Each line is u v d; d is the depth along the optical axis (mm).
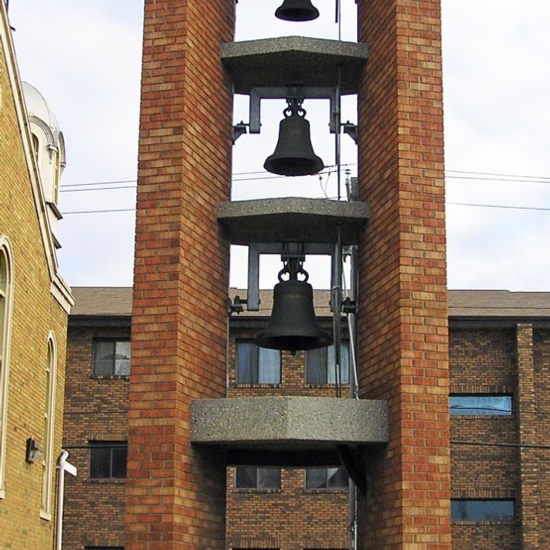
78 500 39000
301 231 14891
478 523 38500
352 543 15297
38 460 26906
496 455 38844
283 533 38875
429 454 12945
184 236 13719
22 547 25266
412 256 13461
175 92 14078
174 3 14383
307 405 13289
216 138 14797
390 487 13156
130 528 12883
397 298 13398
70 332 40312
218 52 15023
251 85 15562
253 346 40094
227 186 14953
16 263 24297
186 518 13125
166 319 13422
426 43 14156
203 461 13680
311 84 15555
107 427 39562
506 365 39344
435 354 13234
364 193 14852
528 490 38062
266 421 13266
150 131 14031
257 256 15133
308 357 40031
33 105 31609
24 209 24891
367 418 13375
